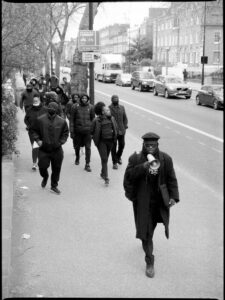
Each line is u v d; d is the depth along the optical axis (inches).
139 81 1606.8
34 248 234.1
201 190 350.0
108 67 2202.3
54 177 336.5
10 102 412.5
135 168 202.1
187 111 971.9
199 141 587.2
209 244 239.0
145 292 190.1
